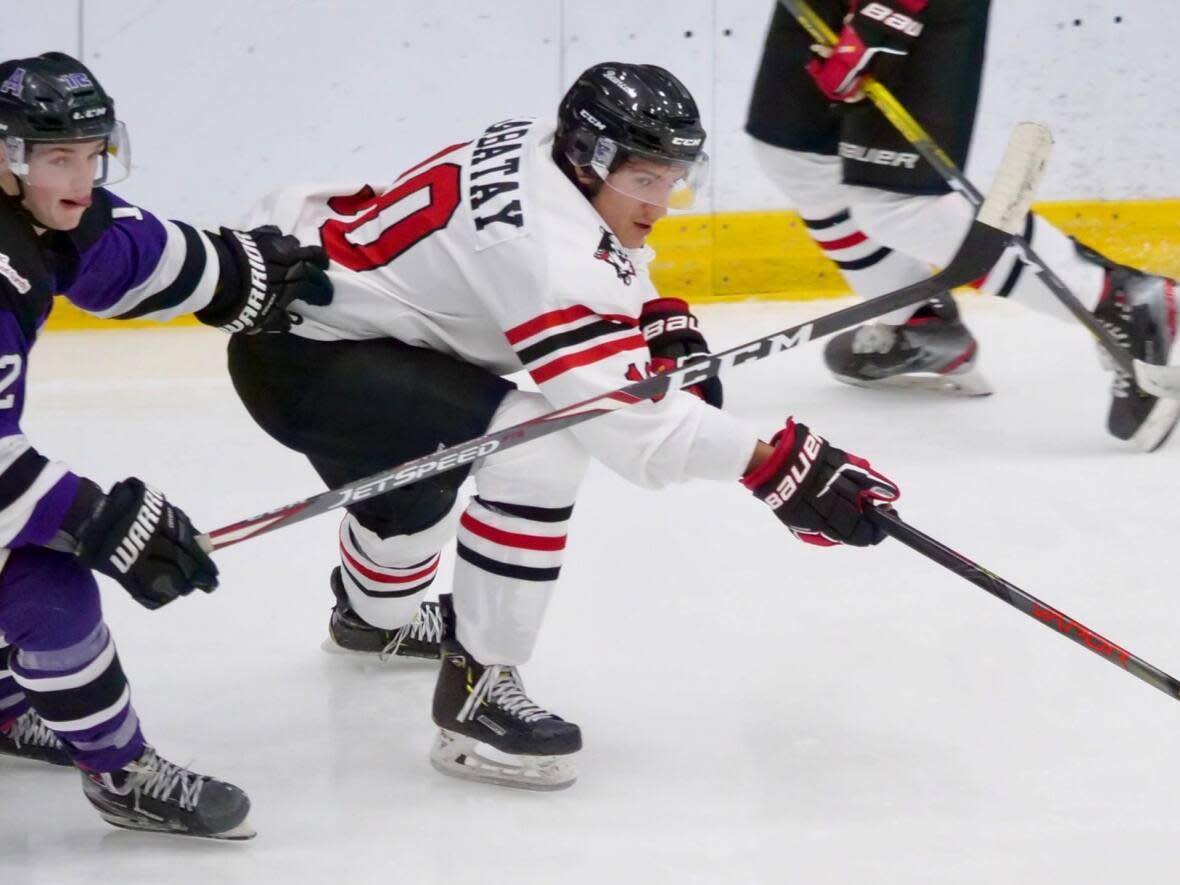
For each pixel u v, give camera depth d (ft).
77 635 25.80
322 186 31.50
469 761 29.66
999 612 36.29
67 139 24.03
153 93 61.16
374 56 62.59
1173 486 44.45
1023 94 66.39
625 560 39.78
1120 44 66.28
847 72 42.11
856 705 32.07
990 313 62.13
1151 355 45.85
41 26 59.82
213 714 32.27
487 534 28.45
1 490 24.14
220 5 60.85
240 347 30.45
